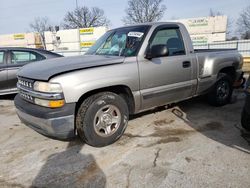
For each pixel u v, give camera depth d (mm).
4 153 3355
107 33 4543
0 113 5320
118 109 3443
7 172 2867
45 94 2959
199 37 23750
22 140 3777
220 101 5078
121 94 3658
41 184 2613
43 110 3000
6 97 6867
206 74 4602
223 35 23219
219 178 2580
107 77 3225
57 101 2936
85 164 2977
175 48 4133
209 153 3123
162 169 2793
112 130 3445
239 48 17656
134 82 3512
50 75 2953
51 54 6742
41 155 3254
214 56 4742
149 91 3729
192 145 3367
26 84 3307
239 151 3158
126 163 2957
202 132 3814
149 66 3658
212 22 23156
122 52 3748
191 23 23734
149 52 3652
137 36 3789
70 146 3480
